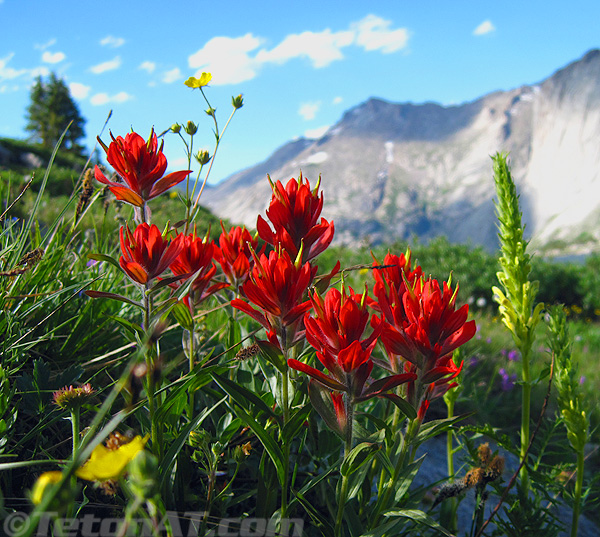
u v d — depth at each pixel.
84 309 1.97
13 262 1.86
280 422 1.23
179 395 1.21
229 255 1.58
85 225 2.95
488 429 1.50
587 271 15.46
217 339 2.36
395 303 1.26
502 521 1.64
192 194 1.60
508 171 1.71
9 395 1.37
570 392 1.63
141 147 1.38
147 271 1.22
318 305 1.11
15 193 2.70
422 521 1.15
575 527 1.67
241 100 1.67
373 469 1.49
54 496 0.60
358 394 1.14
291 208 1.31
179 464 1.42
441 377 1.18
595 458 3.46
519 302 1.68
